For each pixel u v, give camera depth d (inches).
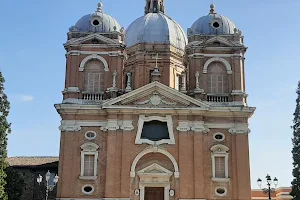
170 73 2139.5
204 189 1716.3
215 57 1899.6
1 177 1866.4
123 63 1998.0
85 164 1759.4
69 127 1780.3
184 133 1766.7
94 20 1972.2
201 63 1892.2
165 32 2231.8
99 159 1759.4
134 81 2145.7
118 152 1743.4
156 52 2151.8
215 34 1950.1
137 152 1753.2
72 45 1892.2
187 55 1957.4
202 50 1904.5
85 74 1887.3
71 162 1743.4
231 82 1868.8
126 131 1764.3
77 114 1803.6
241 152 1760.6
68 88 1840.6
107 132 1774.1
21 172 2508.6
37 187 2468.0
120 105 1780.3
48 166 2472.9
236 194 1718.8
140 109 1776.6
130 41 2245.3
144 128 1798.7
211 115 1806.1
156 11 2490.2
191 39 1940.2
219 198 1722.4
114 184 1706.4
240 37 1934.1
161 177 1732.3
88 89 1872.5
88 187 1731.1
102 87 1875.0
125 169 1720.0
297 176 1796.3
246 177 1732.3
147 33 2223.2
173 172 1736.0
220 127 1797.5
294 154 1830.7
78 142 1776.6
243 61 1919.3
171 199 1708.9
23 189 2362.2
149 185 1731.1
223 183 1738.4
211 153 1769.2
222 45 1910.7
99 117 1806.1
